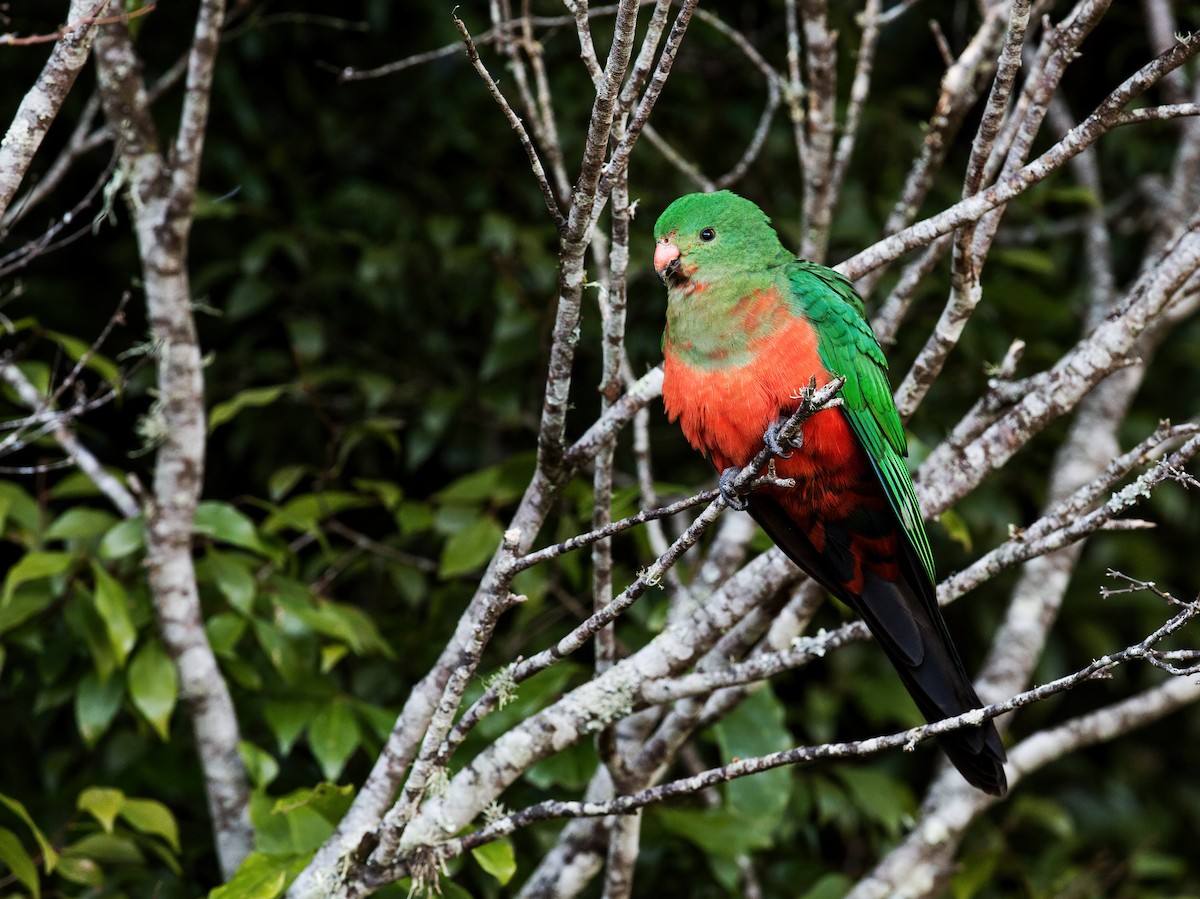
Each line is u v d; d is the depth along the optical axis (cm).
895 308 723
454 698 566
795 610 721
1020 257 995
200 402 788
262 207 1066
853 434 646
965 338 1053
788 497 664
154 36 1095
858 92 771
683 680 648
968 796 899
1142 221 1173
